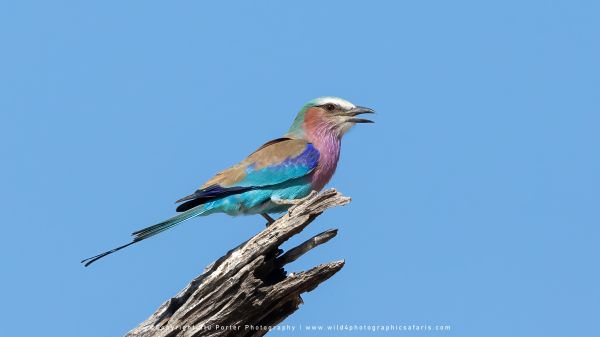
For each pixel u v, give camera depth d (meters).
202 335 13.60
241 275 13.27
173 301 14.05
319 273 13.45
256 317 13.82
